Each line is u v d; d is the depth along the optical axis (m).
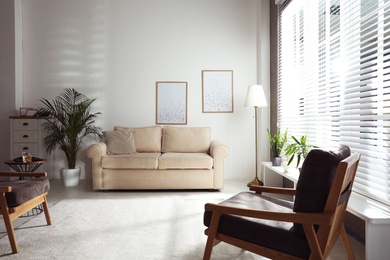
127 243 2.20
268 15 4.69
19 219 2.74
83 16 4.80
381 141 2.06
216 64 4.88
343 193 1.57
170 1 4.84
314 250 1.39
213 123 4.90
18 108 4.71
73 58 4.81
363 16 2.36
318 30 3.11
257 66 4.87
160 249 2.10
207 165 3.89
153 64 4.85
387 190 1.97
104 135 4.42
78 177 4.38
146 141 4.49
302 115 3.44
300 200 1.44
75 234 2.37
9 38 4.64
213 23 4.87
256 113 4.36
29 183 2.34
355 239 2.32
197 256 1.99
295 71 3.72
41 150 4.48
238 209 1.54
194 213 2.95
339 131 2.75
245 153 4.89
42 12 4.79
